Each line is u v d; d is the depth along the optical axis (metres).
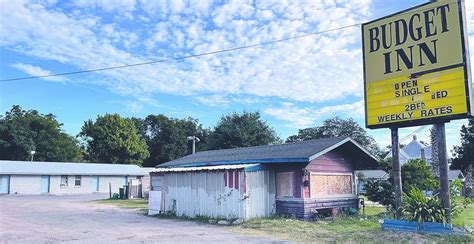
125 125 65.38
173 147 69.00
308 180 16.25
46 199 33.31
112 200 31.89
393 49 13.07
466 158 56.28
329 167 17.45
